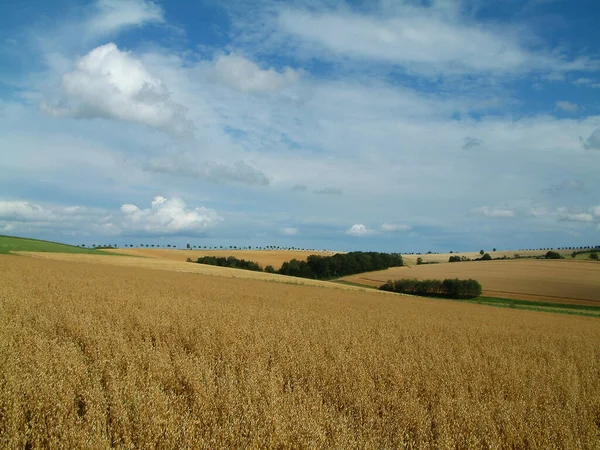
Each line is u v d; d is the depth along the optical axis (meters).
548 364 13.21
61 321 12.99
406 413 7.11
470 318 30.12
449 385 9.05
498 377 10.28
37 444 5.35
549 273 84.25
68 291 22.72
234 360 9.91
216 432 5.76
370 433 6.20
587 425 7.41
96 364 8.59
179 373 8.46
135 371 7.99
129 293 24.09
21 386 6.75
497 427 7.03
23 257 60.78
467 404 7.66
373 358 10.77
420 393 8.92
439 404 7.75
